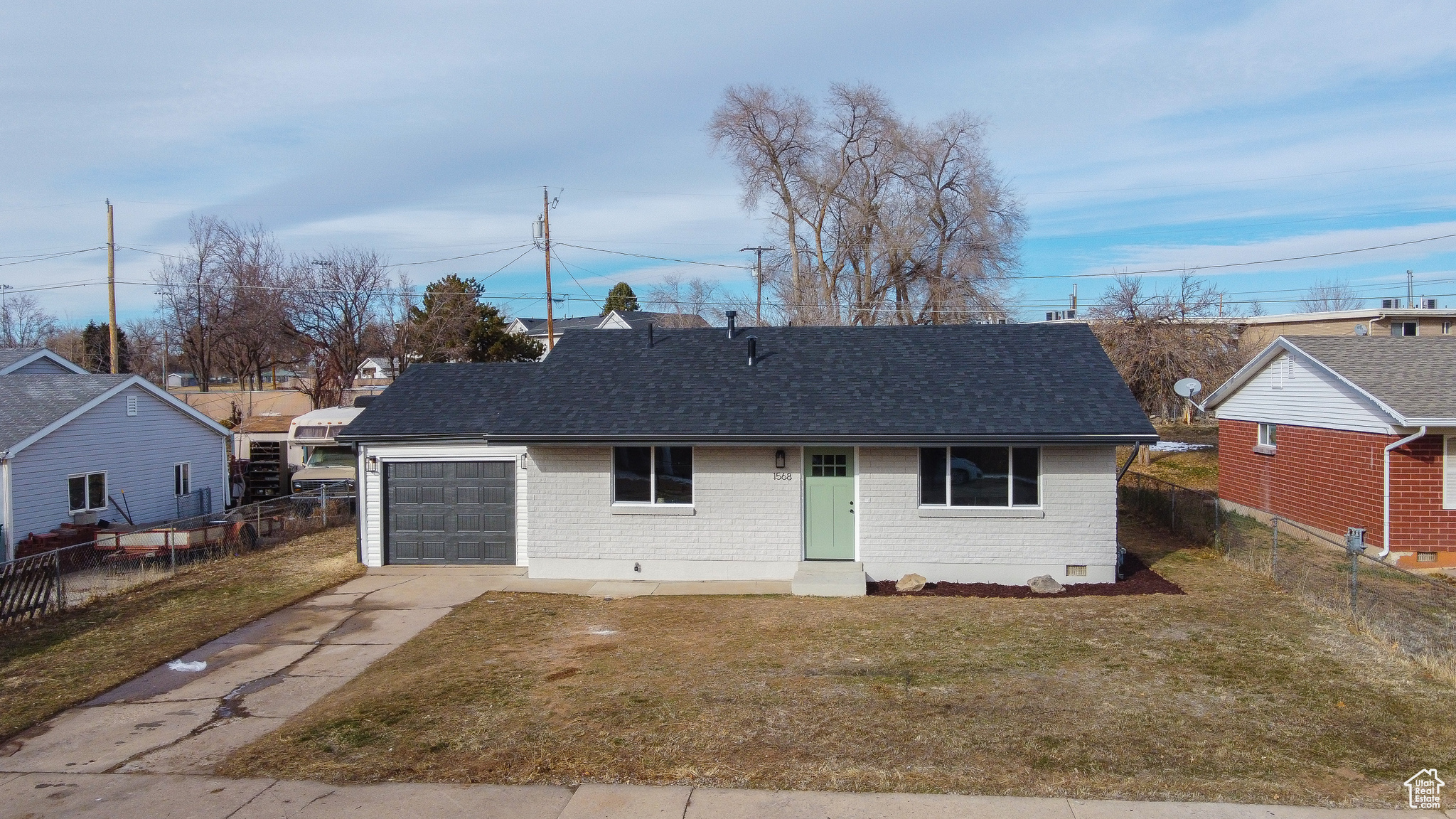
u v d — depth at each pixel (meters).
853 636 11.71
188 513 26.36
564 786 7.28
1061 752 7.65
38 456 21.09
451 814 6.84
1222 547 17.08
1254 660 10.16
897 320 41.88
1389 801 6.66
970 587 14.65
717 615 13.11
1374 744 7.75
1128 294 34.94
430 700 9.59
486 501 17.41
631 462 15.77
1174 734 8.02
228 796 7.34
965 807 6.69
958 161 41.16
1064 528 14.73
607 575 15.73
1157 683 9.44
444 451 17.38
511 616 13.41
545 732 8.49
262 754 8.25
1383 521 16.41
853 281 42.75
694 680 9.94
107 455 23.30
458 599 14.65
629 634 12.19
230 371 63.66
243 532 20.19
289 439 30.36
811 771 7.37
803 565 15.09
